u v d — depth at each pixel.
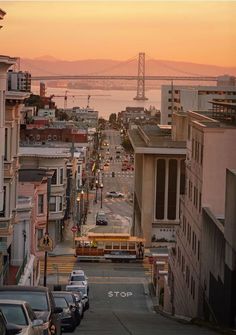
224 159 53.44
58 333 25.59
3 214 49.84
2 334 16.92
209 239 47.41
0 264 50.38
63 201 102.44
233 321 37.72
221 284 41.00
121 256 97.12
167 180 113.50
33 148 104.94
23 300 23.09
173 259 68.25
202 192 53.28
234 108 56.06
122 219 149.62
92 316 49.56
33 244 69.06
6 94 48.62
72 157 127.44
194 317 49.84
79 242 97.81
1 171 45.47
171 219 113.38
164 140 115.75
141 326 38.81
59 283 77.50
